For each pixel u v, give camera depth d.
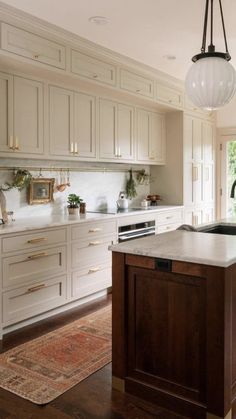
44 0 2.83
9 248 3.03
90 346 2.86
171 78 5.01
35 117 3.52
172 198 5.58
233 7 2.95
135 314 2.24
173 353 2.11
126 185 5.29
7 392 2.27
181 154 5.44
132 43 3.75
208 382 1.95
